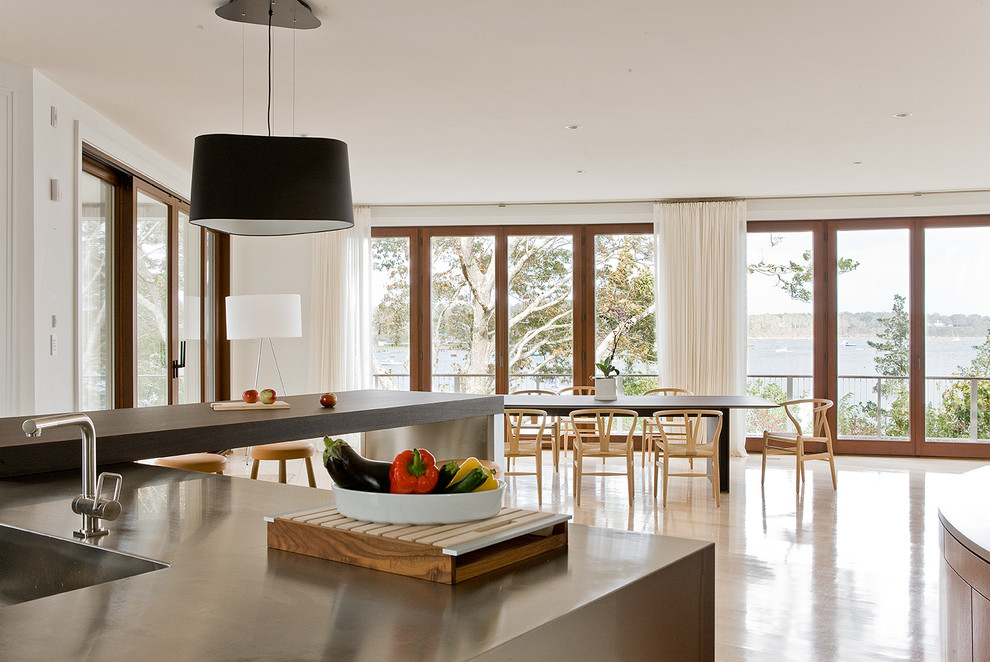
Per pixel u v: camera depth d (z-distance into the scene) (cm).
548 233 923
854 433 878
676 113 546
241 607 122
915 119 563
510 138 613
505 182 787
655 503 618
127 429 293
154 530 175
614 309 919
